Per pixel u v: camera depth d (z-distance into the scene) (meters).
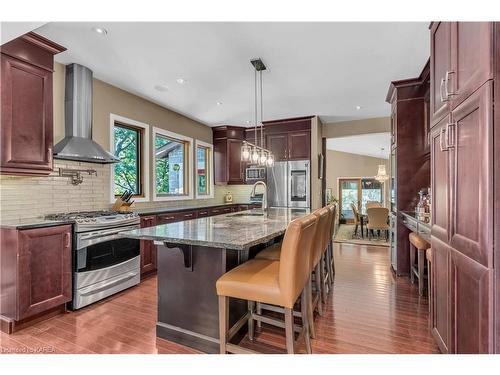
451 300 1.48
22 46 2.39
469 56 1.27
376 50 2.68
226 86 3.64
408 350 1.90
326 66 3.03
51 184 2.91
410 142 3.54
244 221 2.52
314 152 5.21
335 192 9.59
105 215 2.88
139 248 3.27
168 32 2.36
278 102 4.34
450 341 1.50
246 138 6.10
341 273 3.69
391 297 2.86
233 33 2.38
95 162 3.31
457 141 1.40
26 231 2.23
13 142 2.33
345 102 4.34
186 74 3.25
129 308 2.61
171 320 2.06
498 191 1.09
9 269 2.21
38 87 2.52
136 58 2.86
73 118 3.00
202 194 5.71
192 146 5.38
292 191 5.39
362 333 2.14
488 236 1.11
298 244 1.56
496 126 1.09
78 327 2.25
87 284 2.64
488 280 1.11
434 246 1.78
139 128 4.10
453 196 1.45
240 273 1.76
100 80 3.45
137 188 4.14
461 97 1.35
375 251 5.03
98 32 2.37
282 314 2.51
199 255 1.97
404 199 3.58
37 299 2.29
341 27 2.27
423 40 2.48
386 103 4.39
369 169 9.89
